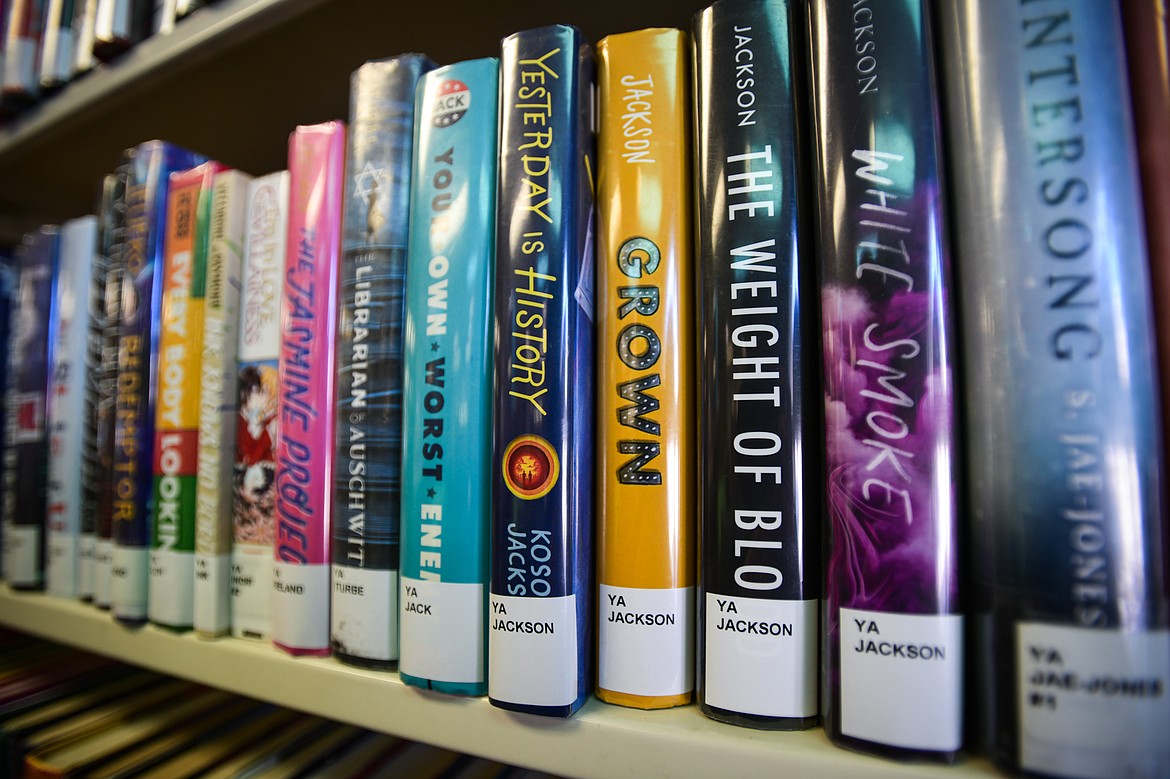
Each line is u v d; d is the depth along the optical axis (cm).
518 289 33
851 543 28
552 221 33
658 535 32
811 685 29
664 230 34
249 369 45
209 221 47
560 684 31
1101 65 26
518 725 32
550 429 32
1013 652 25
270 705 60
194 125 64
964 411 27
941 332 27
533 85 34
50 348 61
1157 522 24
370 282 39
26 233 91
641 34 35
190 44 46
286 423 41
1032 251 25
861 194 29
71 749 51
